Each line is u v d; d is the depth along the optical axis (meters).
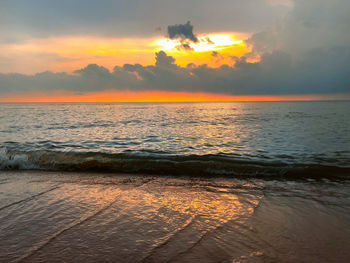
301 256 2.47
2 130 17.22
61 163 6.96
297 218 3.45
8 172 6.44
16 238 2.78
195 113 46.94
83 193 4.52
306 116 34.31
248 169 6.38
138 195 4.44
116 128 19.23
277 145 11.38
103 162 6.95
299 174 6.15
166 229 3.05
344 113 42.06
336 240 2.82
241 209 3.79
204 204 4.00
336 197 4.40
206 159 7.71
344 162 7.85
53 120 27.80
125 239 2.78
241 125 21.66
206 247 2.62
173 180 5.64
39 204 3.90
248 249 2.59
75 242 2.70
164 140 13.10
